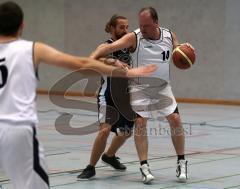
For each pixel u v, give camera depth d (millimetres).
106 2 19328
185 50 6387
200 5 17656
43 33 20688
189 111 15344
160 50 6656
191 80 18000
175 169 7559
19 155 3943
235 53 17219
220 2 17328
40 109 15453
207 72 17703
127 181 6809
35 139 3986
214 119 13531
